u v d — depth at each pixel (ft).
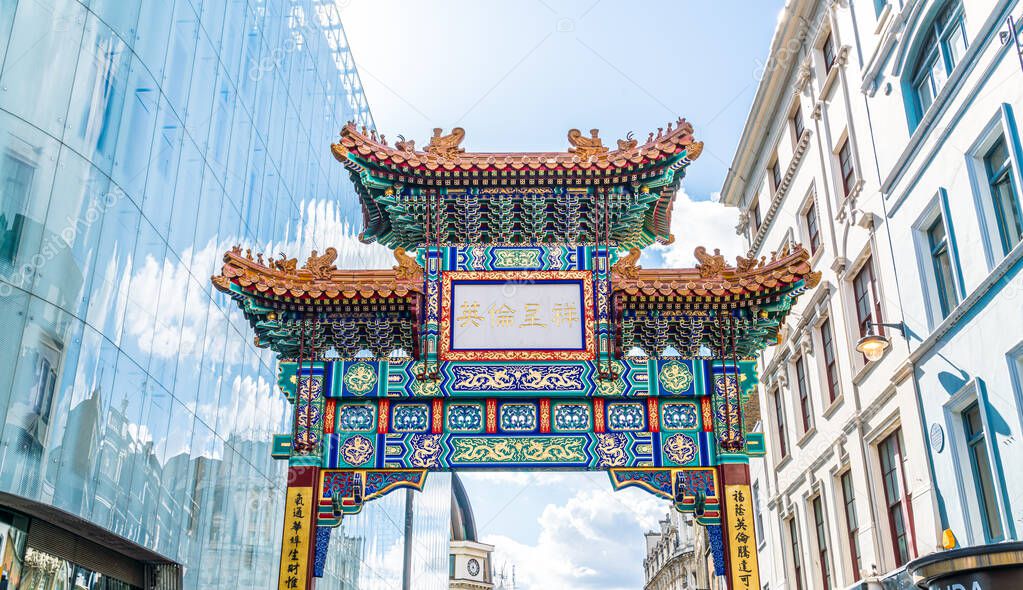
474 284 53.36
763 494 99.45
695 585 189.47
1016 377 50.14
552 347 51.96
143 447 61.93
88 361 54.90
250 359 87.10
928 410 60.18
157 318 64.69
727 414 51.01
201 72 73.82
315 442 50.19
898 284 64.85
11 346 49.52
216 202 77.15
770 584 95.71
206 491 74.18
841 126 77.20
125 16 61.41
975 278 55.16
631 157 53.47
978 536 54.60
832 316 77.77
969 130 55.47
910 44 63.46
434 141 54.90
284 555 47.75
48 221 52.85
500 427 51.08
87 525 53.31
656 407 51.60
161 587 66.13
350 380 51.62
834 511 75.77
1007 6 51.44
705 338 53.67
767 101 96.73
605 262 53.67
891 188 66.49
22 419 49.32
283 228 96.73
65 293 53.47
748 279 53.06
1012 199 52.85
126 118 60.70
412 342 53.83
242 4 84.74
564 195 54.54
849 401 73.56
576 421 51.34
